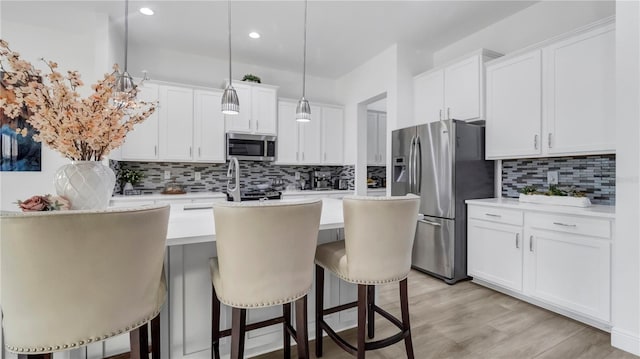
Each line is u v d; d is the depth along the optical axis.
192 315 1.61
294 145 4.49
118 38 3.37
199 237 1.28
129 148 3.48
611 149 2.13
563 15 2.72
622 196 1.85
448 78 3.35
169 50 3.92
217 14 3.04
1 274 0.81
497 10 3.02
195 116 3.79
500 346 1.89
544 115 2.53
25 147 3.11
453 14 3.08
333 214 1.94
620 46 1.86
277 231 1.20
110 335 0.93
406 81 3.78
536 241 2.38
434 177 3.11
